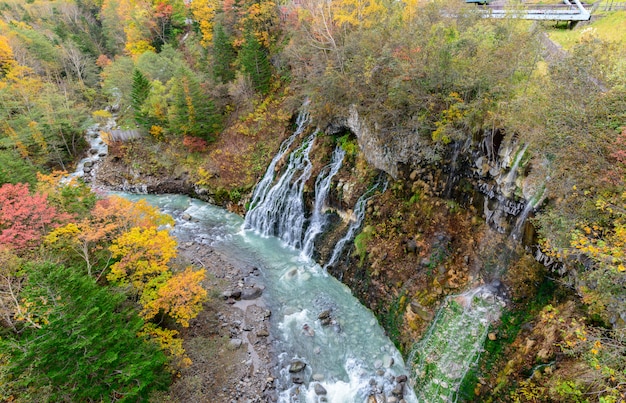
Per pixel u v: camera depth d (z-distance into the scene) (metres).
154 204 37.16
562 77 12.95
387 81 22.84
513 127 15.75
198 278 18.70
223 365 18.61
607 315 12.09
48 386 12.07
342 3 28.06
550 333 14.36
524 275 16.69
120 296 15.55
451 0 22.97
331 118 29.95
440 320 18.12
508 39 18.56
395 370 18.08
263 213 32.31
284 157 34.12
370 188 25.80
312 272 25.97
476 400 15.14
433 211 21.77
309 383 17.84
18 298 15.88
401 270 21.31
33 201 19.08
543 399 13.12
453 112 19.53
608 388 9.53
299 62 34.09
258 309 22.44
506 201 17.94
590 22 23.53
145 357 14.91
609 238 10.66
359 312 21.86
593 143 11.36
